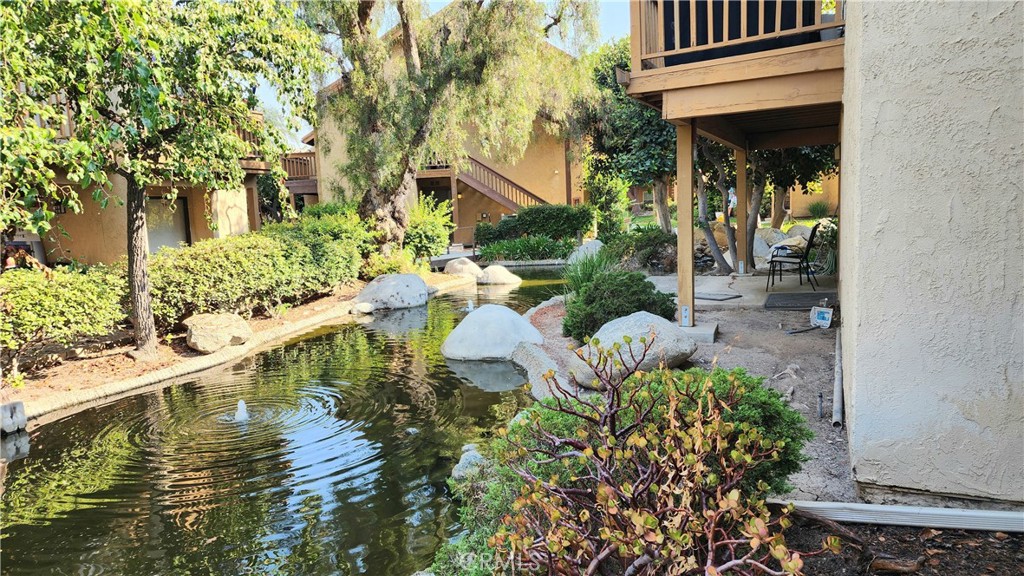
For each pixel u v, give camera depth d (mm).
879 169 2438
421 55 13102
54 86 5652
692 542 1874
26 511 3791
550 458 2359
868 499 2596
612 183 19469
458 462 4254
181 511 3727
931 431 2457
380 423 5137
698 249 13617
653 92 5621
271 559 3193
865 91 2434
